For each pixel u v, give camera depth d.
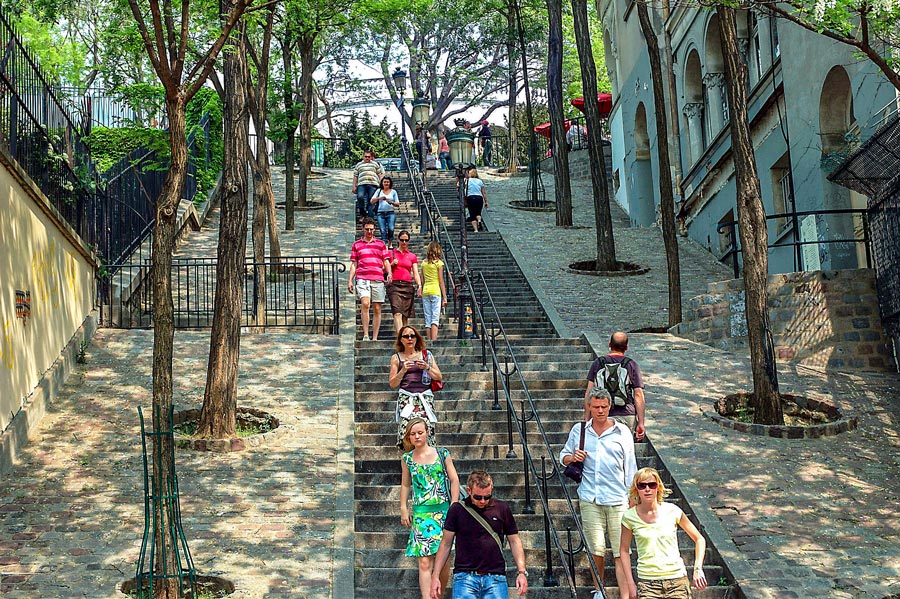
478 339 13.84
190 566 7.05
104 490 9.08
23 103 11.54
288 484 9.22
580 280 19.30
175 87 8.20
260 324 14.64
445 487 7.05
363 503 8.89
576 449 7.40
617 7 31.27
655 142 27.22
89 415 10.95
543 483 7.70
